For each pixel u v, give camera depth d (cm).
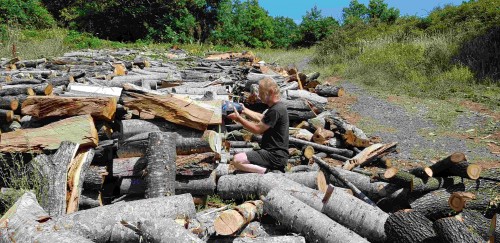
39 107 580
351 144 743
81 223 418
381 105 1062
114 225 425
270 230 459
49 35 2106
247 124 567
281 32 3616
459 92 1147
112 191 566
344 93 1188
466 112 976
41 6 2850
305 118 831
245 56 1692
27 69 1185
